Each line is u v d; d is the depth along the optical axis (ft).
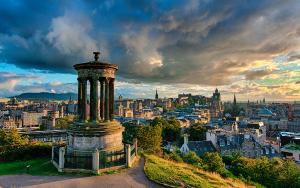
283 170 189.88
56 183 88.58
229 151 347.56
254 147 355.36
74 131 110.83
